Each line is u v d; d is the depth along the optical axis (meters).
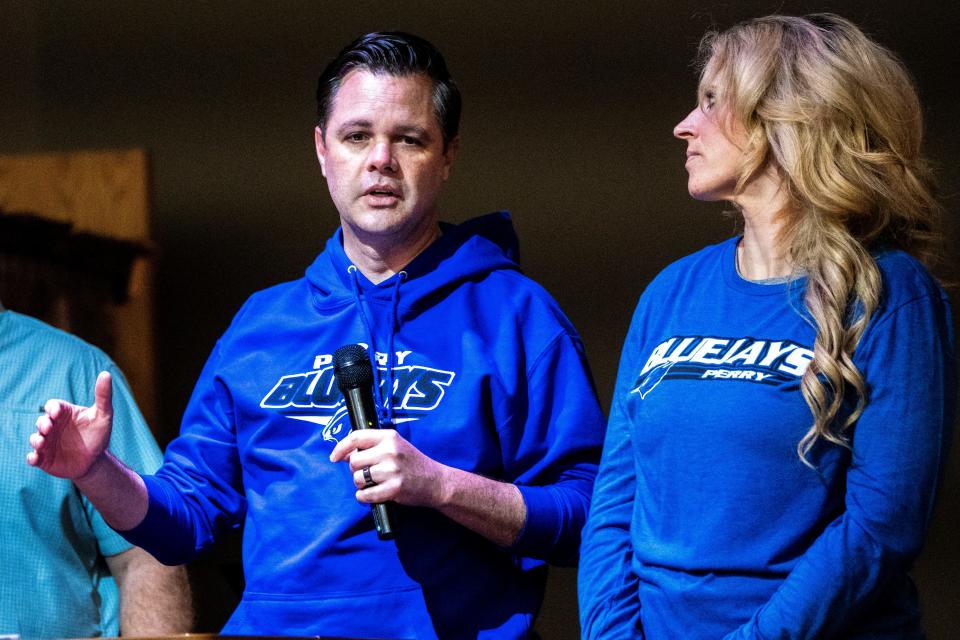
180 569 9.49
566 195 14.17
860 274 6.59
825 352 6.46
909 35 13.34
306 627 7.93
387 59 8.65
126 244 14.36
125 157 14.47
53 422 7.80
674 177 14.02
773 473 6.55
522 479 8.30
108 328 14.23
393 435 7.57
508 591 8.16
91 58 15.16
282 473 8.34
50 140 15.21
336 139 8.63
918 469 6.30
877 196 6.75
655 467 6.98
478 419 8.16
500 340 8.45
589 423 8.40
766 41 7.09
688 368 6.94
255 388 8.62
